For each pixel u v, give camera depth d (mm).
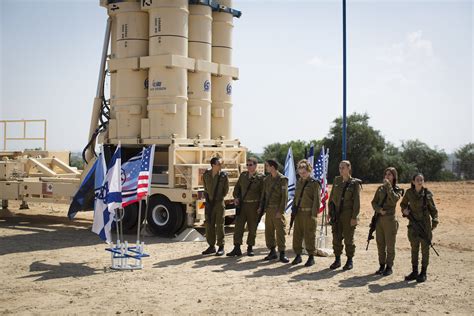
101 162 9531
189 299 7371
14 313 6664
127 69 13438
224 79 14648
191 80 13719
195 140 13297
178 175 12602
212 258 10312
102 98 14141
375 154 45312
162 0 12984
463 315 6820
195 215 12500
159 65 12961
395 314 6824
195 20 13758
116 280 8422
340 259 9625
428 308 7102
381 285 8305
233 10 14812
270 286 8148
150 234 13078
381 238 9078
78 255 10422
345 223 9422
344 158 13273
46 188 14469
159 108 12969
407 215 8734
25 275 8711
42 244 11680
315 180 9766
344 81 13328
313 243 9727
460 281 8609
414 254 8648
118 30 13625
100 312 6738
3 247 11273
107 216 9336
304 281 8508
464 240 12750
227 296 7543
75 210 11102
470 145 57031
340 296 7637
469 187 27359
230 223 14992
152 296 7508
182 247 11477
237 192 10617
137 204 13156
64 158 17922
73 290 7793
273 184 10109
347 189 9414
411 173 46594
